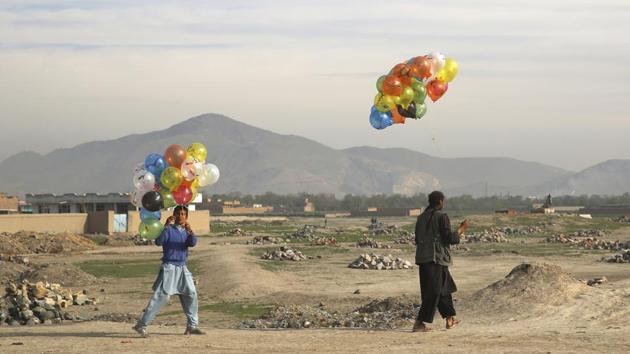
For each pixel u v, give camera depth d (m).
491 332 15.40
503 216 107.19
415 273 44.75
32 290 24.12
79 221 83.56
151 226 17.48
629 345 13.52
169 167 17.22
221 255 55.09
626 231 95.81
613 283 28.41
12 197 113.94
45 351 13.70
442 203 15.65
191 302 15.72
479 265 49.91
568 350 13.09
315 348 13.64
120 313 28.20
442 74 20.84
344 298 31.39
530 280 19.41
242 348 13.77
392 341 14.32
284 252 54.75
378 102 20.70
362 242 72.50
